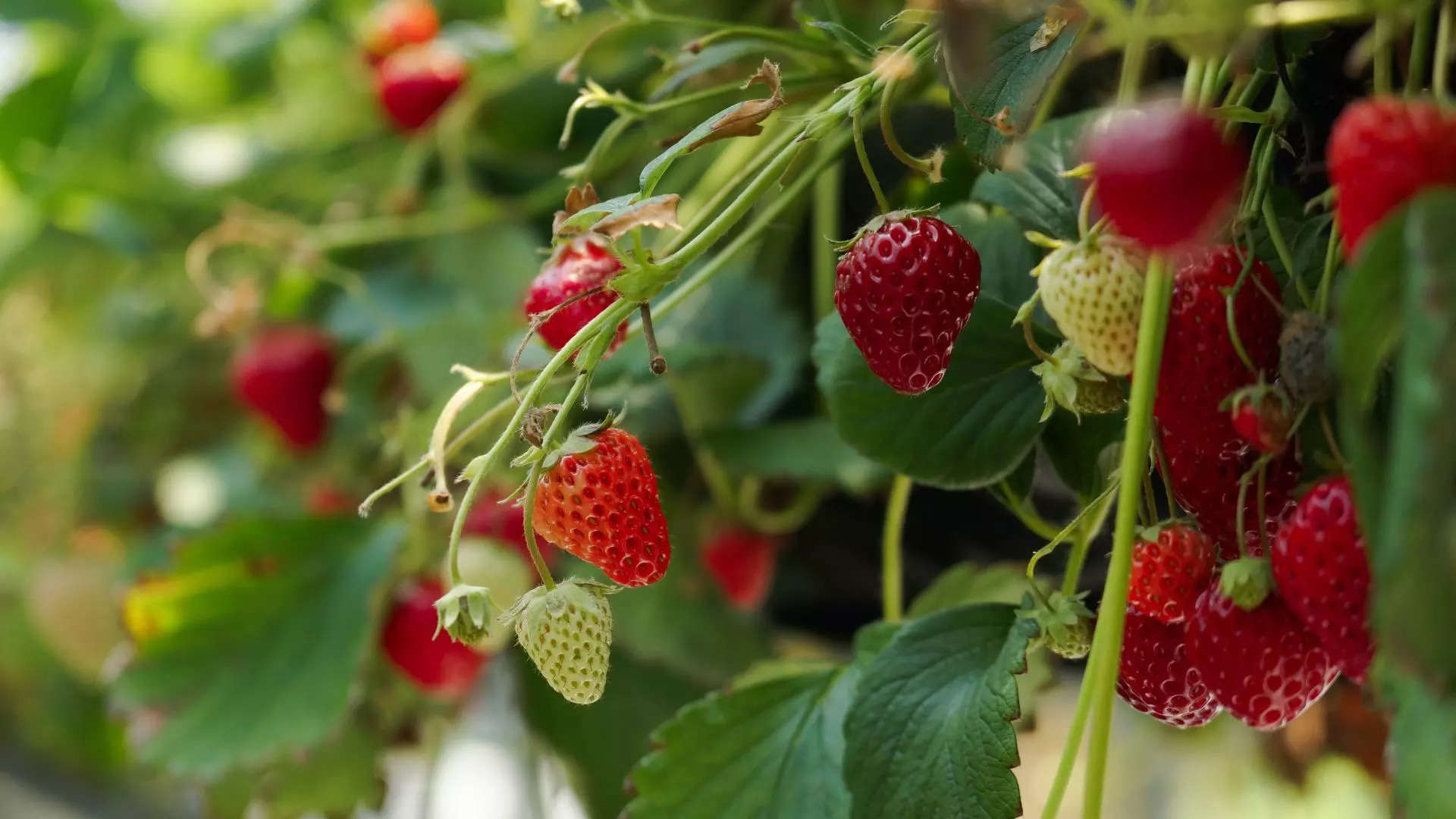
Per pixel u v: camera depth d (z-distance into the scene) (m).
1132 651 0.60
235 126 1.26
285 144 1.15
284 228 0.95
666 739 0.67
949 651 0.62
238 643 0.82
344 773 0.85
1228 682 0.58
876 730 0.62
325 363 1.02
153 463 1.28
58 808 1.35
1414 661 0.49
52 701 1.36
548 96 0.94
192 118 1.27
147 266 1.23
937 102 0.72
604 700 0.88
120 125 1.25
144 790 1.34
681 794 0.66
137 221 1.19
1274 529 0.59
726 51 0.68
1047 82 0.59
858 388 0.65
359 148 1.11
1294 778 0.86
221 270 1.17
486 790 1.08
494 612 0.60
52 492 1.31
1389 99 0.52
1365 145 0.52
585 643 0.59
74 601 1.20
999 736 0.60
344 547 0.83
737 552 0.86
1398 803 0.53
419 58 0.97
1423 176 0.51
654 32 0.87
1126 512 0.56
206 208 1.18
